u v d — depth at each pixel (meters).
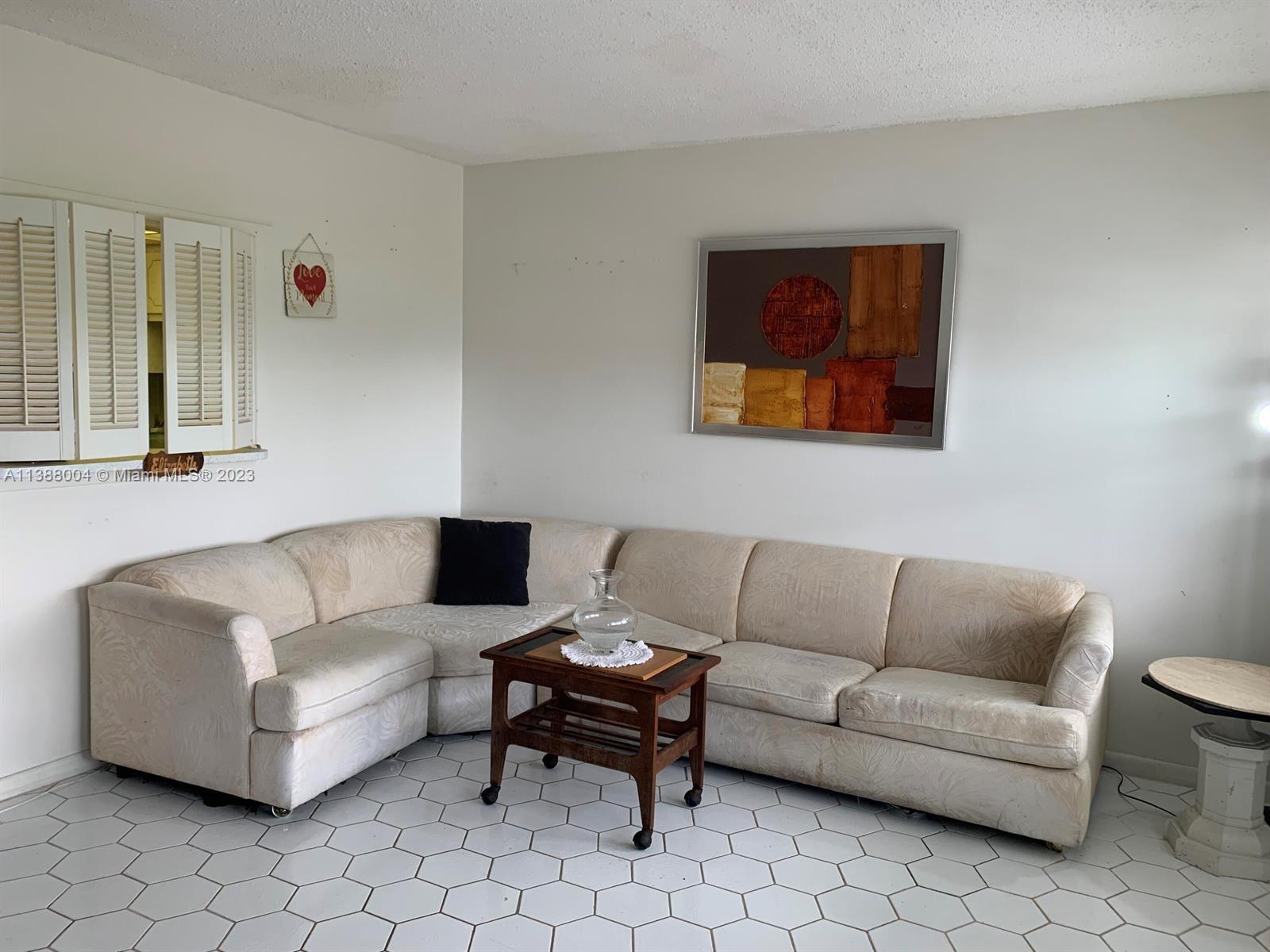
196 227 3.24
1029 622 3.28
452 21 2.69
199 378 3.29
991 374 3.54
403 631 3.57
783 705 3.10
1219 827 2.72
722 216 4.03
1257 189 3.12
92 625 3.05
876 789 2.96
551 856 2.68
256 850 2.67
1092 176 3.34
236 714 2.80
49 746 3.05
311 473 3.98
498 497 4.71
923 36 2.69
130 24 2.78
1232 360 3.19
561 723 3.03
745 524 4.07
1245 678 2.84
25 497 2.93
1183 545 3.29
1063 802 2.70
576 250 4.39
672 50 2.88
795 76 3.09
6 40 2.80
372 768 3.26
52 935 2.24
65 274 2.88
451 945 2.24
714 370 4.06
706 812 3.00
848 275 3.75
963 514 3.63
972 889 2.57
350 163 4.04
